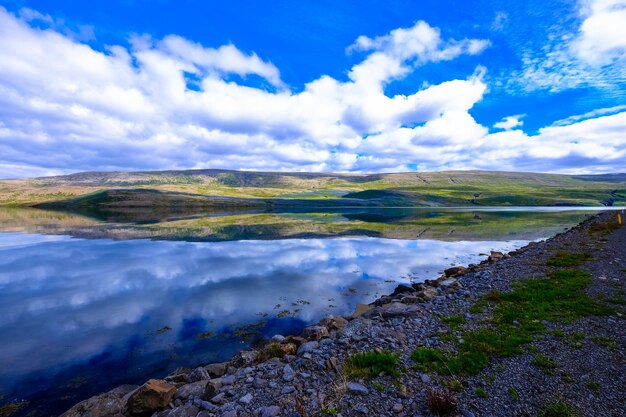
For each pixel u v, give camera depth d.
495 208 180.25
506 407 7.64
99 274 29.12
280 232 60.66
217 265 32.06
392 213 134.62
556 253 24.83
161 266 31.97
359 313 17.69
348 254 37.34
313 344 12.09
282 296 22.44
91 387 12.22
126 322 18.36
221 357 14.31
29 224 80.56
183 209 178.62
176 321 18.41
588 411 7.28
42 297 22.95
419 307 15.41
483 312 13.75
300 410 8.01
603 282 16.23
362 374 9.52
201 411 8.50
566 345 10.26
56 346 15.55
